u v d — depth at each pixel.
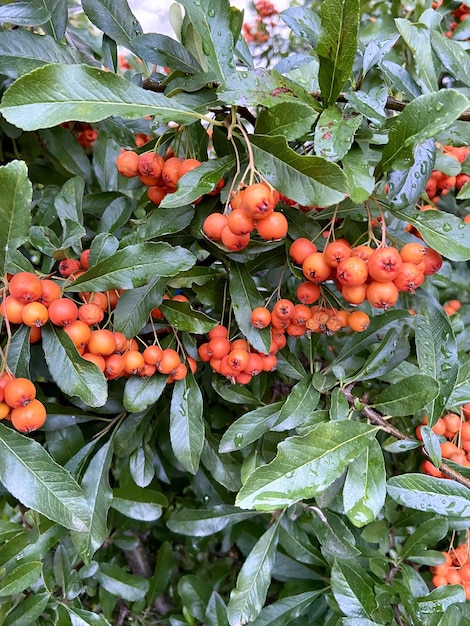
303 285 0.15
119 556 0.29
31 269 0.14
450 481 0.15
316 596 0.20
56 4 0.17
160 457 0.23
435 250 0.14
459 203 0.29
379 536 0.20
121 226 0.18
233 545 0.29
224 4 0.14
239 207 0.12
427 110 0.12
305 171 0.12
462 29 0.23
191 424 0.16
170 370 0.15
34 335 0.14
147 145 0.16
